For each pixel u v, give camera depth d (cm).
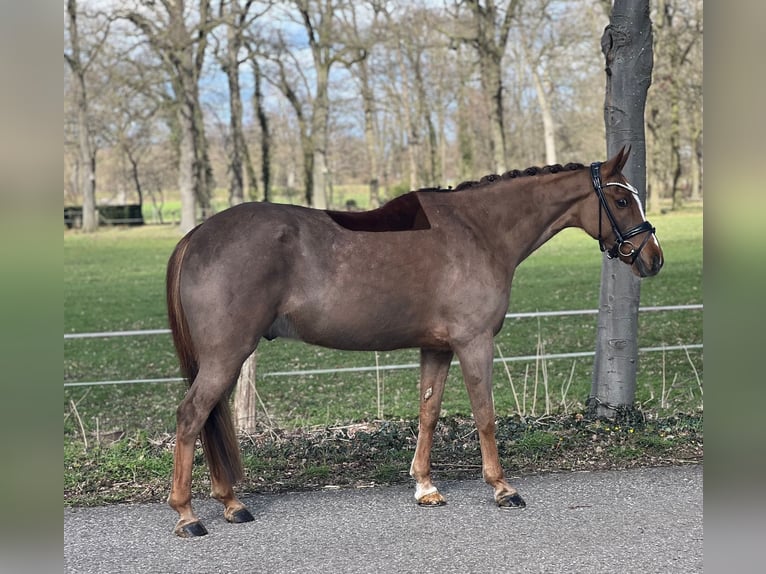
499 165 3228
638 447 604
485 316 489
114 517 485
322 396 871
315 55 3284
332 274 459
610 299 680
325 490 534
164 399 889
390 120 4528
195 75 3155
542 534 446
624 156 517
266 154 3503
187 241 459
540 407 768
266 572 401
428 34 3300
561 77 3544
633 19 652
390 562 410
